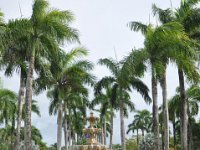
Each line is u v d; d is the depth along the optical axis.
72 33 26.98
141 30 32.09
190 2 30.47
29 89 26.17
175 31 26.42
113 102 43.50
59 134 39.16
